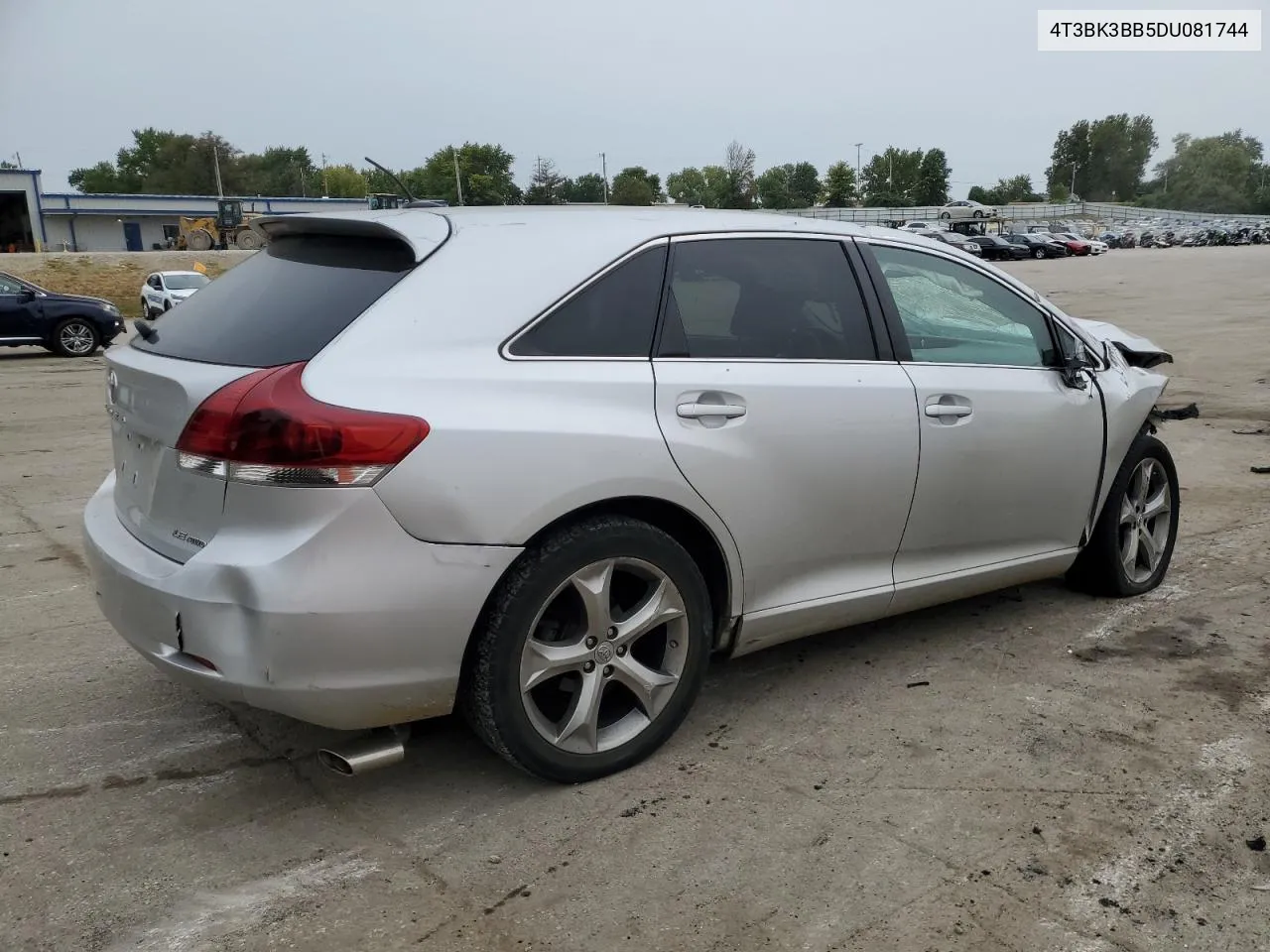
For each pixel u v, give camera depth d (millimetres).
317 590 2451
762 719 3408
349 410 2479
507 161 103750
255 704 2559
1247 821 2795
